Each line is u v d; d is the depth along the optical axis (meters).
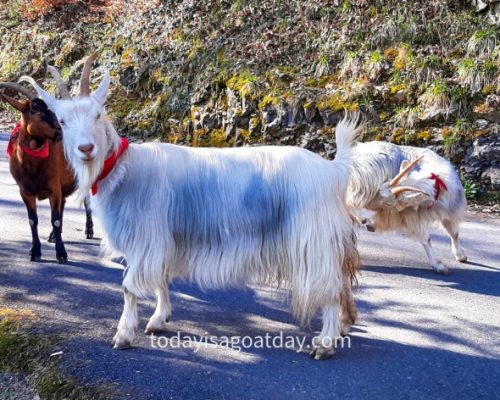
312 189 3.49
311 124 9.05
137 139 10.95
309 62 9.95
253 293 4.78
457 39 9.16
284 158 3.60
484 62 8.52
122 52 12.82
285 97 9.28
